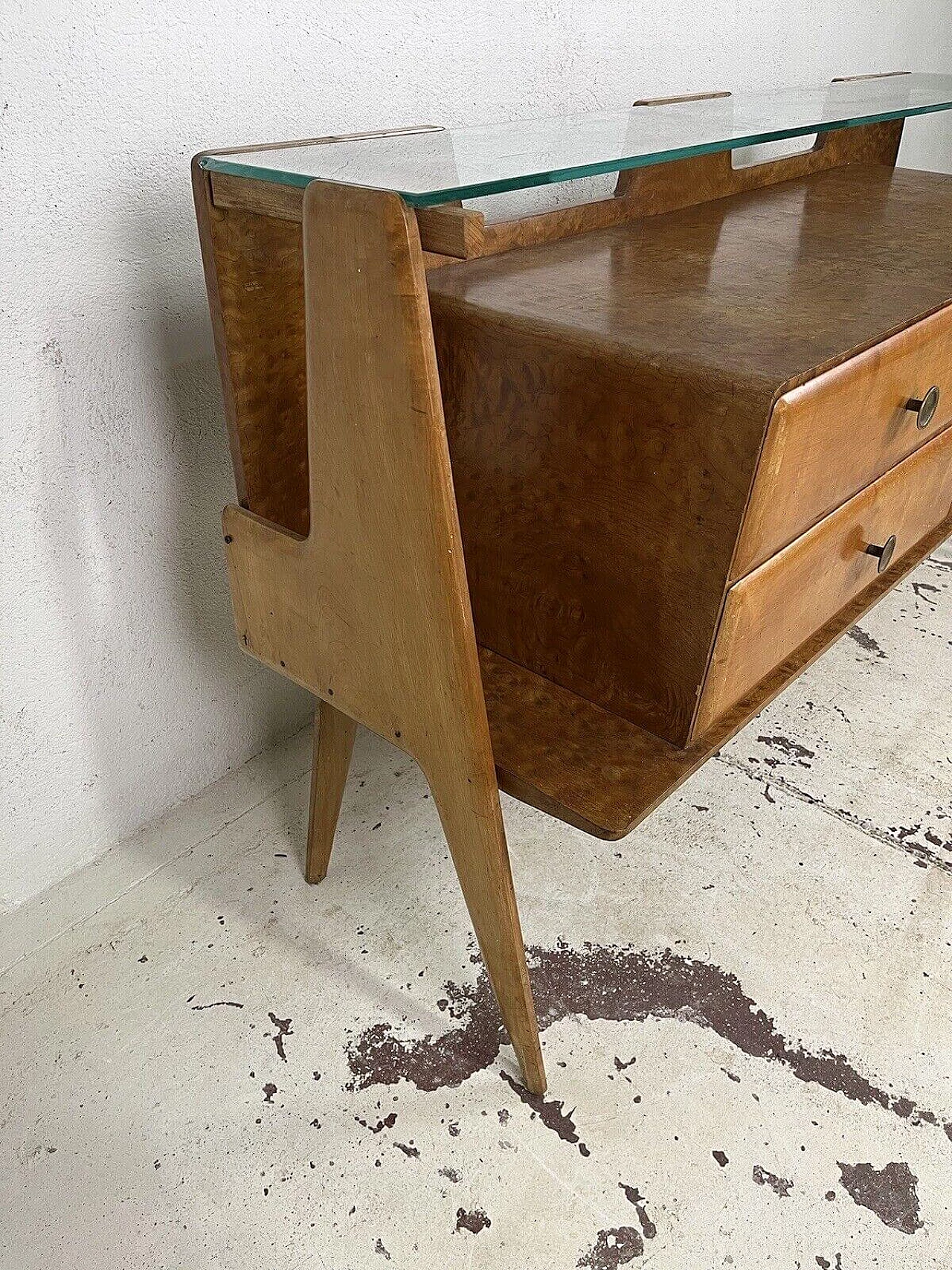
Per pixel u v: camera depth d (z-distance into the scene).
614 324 0.77
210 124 0.87
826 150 1.33
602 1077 0.90
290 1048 0.92
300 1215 0.79
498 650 0.96
